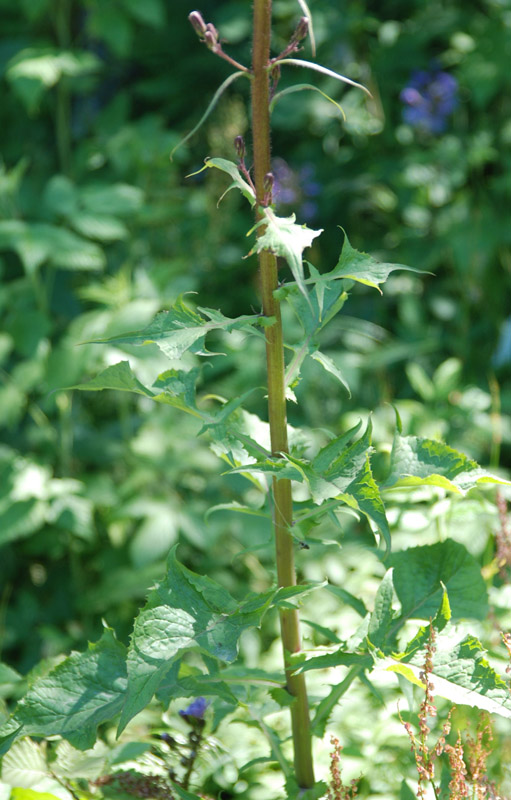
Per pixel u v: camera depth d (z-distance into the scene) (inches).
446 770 47.3
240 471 39.0
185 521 105.3
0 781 46.6
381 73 146.0
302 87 39.1
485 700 38.7
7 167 131.0
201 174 150.9
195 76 147.6
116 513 106.7
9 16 131.3
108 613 108.8
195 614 37.9
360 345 129.0
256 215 39.5
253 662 83.7
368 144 147.9
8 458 105.1
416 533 72.9
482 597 49.1
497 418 82.9
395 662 39.3
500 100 144.6
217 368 114.4
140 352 100.0
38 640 107.2
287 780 46.5
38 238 102.0
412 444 43.6
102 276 128.8
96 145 127.6
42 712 41.0
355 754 55.6
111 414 127.7
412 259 142.0
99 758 49.0
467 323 141.2
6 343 105.7
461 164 141.0
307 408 119.0
